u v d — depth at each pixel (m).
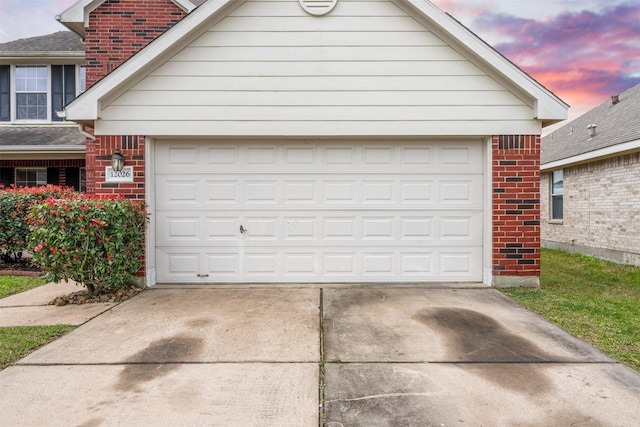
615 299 5.68
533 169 6.18
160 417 2.63
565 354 3.66
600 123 12.21
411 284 6.42
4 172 10.91
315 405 2.78
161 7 8.59
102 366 3.41
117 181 6.17
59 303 5.31
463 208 6.46
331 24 6.21
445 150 6.46
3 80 11.45
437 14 5.97
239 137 6.34
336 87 6.21
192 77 6.17
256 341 3.98
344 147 6.48
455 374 3.25
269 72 6.20
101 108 6.11
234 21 6.18
